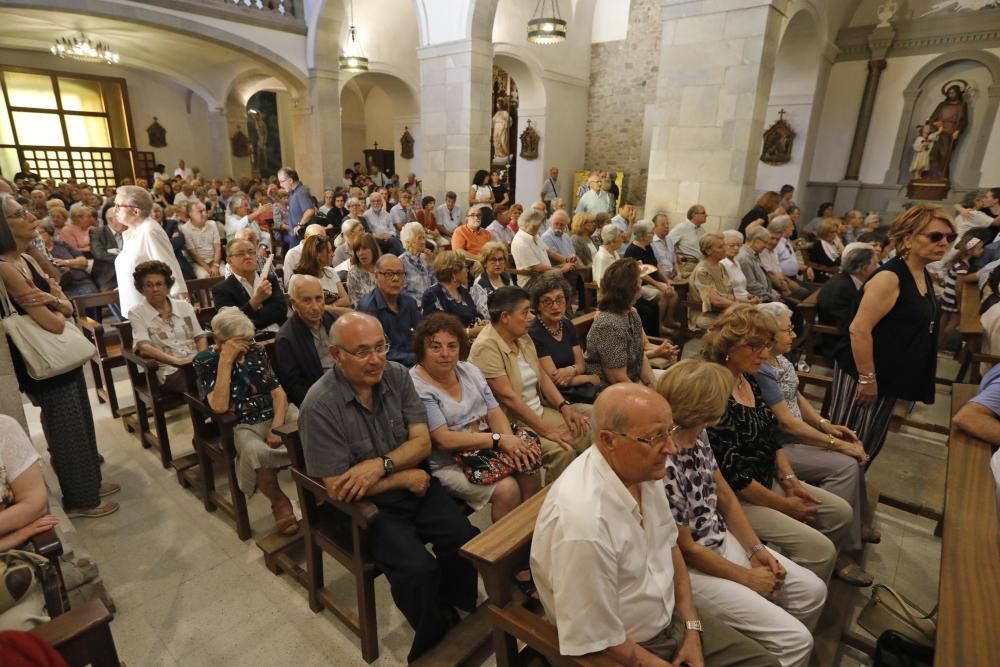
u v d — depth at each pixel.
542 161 11.25
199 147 14.96
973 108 8.12
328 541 1.79
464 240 5.46
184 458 2.69
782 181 8.66
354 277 3.68
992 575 1.19
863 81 8.76
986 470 1.57
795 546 1.74
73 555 1.85
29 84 12.22
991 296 3.65
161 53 11.39
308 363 2.53
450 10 7.78
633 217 6.40
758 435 1.83
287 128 16.03
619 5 11.13
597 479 1.19
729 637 1.34
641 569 1.21
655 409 1.15
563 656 1.15
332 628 1.88
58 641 1.01
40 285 2.46
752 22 5.39
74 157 13.10
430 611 1.64
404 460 1.77
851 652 1.83
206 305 4.46
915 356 2.22
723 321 1.88
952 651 1.00
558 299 2.55
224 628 1.86
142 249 3.17
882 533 2.47
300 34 9.53
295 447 1.80
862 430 2.40
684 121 5.98
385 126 15.67
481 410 2.17
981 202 6.25
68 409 2.26
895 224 2.19
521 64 10.30
